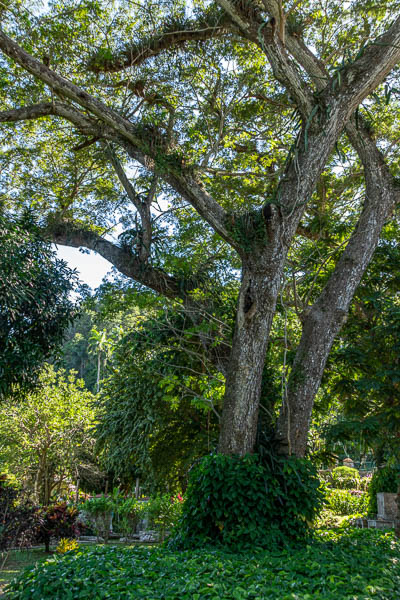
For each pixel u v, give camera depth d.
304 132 7.73
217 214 8.41
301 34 8.77
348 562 5.89
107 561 5.79
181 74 10.65
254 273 7.92
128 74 10.55
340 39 9.87
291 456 7.50
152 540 14.48
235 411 7.63
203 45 10.29
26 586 5.05
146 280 10.11
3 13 9.10
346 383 9.31
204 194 8.62
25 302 8.88
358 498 17.58
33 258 9.16
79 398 18.89
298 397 7.87
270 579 5.02
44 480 18.44
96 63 10.05
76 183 12.17
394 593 4.77
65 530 12.54
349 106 7.72
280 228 7.81
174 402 10.96
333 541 7.47
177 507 13.16
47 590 4.74
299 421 7.77
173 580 4.92
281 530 7.10
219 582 4.80
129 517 15.09
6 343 8.59
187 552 6.44
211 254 11.37
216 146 9.88
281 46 7.55
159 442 13.17
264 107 11.50
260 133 11.73
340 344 10.25
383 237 10.50
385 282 9.84
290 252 12.12
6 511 11.32
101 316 11.29
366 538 8.17
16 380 8.87
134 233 10.16
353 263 8.32
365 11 9.40
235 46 10.40
